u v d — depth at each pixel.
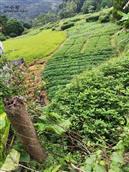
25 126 3.65
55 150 4.35
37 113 4.39
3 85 3.73
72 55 35.84
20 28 83.00
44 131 4.35
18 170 3.64
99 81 10.77
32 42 55.19
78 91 10.19
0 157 3.65
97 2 95.44
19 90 4.08
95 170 3.26
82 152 4.46
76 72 26.73
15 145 3.81
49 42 52.16
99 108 8.89
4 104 3.61
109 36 45.03
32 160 3.83
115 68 12.05
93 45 40.94
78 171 3.57
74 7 113.62
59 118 4.41
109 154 3.74
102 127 7.44
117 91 9.98
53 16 117.44
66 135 4.56
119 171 3.24
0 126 3.55
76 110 8.62
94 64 28.97
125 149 3.70
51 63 33.78
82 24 68.50
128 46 16.33
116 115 8.27
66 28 70.62
